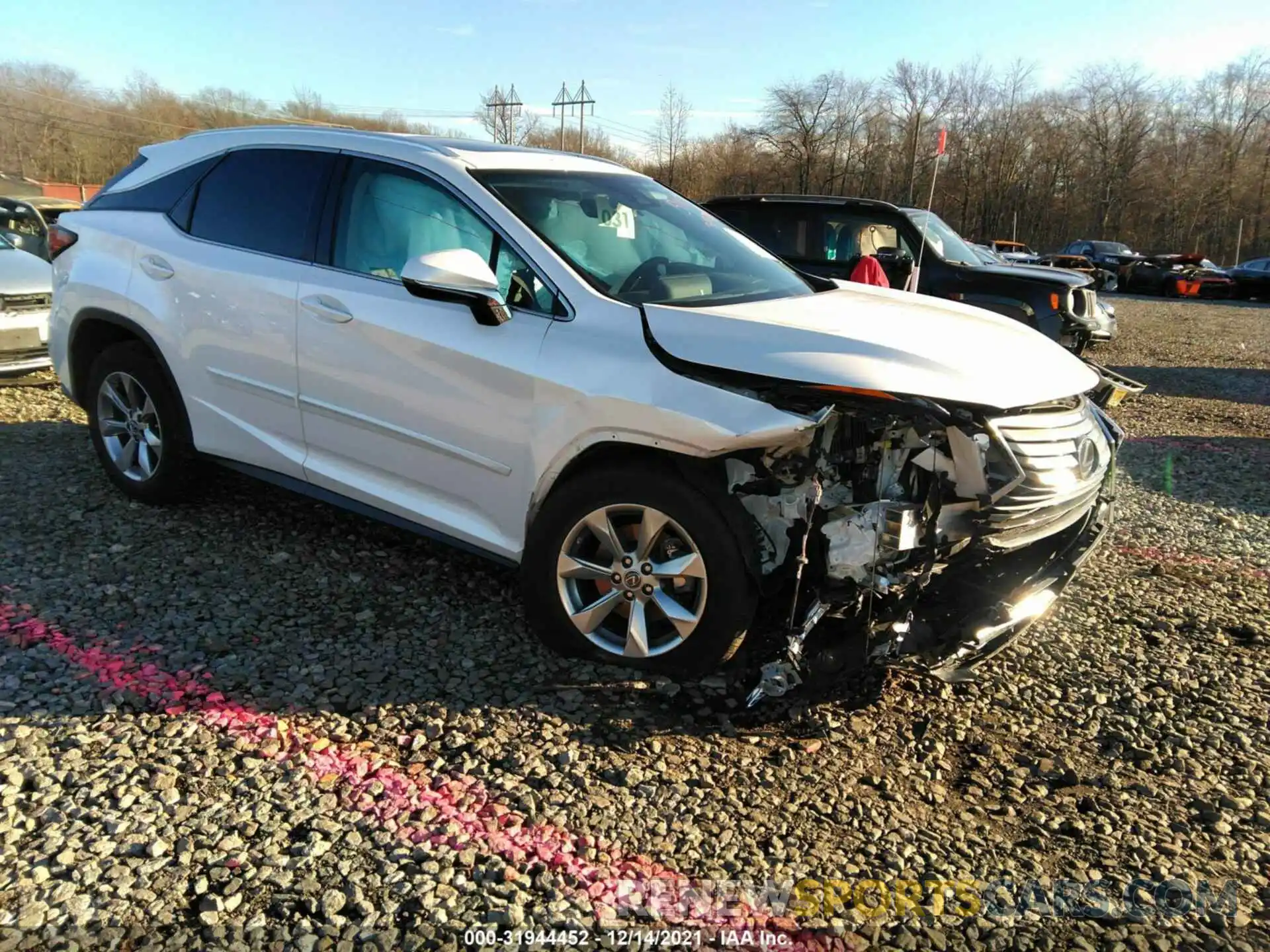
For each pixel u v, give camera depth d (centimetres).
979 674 351
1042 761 299
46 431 600
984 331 348
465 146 394
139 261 439
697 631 309
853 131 6200
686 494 301
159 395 439
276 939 208
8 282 683
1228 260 5984
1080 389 327
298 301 383
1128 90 5978
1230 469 686
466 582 401
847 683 335
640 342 312
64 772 259
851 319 334
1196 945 224
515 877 232
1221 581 455
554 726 297
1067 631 393
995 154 6197
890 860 248
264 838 239
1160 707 335
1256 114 5819
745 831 256
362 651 338
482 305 326
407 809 254
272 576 397
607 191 405
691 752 289
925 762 295
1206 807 279
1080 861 253
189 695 303
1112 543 507
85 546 415
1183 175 5981
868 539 288
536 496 330
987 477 291
